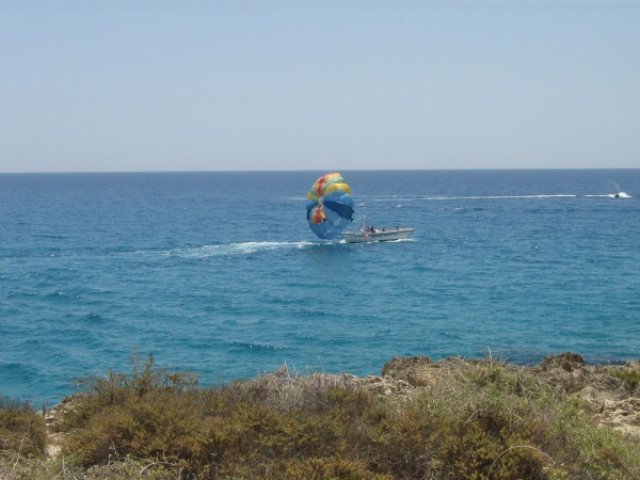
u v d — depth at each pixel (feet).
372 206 478.59
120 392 37.60
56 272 192.65
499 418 30.73
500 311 132.05
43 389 87.66
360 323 124.77
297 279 179.01
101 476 27.68
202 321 127.85
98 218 392.27
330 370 94.17
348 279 177.27
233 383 38.22
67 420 37.11
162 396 34.71
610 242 249.34
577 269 185.88
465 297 148.05
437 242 260.01
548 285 160.56
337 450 28.40
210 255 230.27
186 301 148.46
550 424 31.53
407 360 63.87
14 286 168.86
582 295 146.61
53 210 460.96
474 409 31.58
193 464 28.35
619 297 143.33
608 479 28.07
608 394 52.95
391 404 34.24
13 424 33.91
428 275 181.16
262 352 104.88
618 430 35.50
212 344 110.22
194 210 461.78
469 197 586.86
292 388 35.35
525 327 118.01
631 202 496.64
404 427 29.37
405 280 173.88
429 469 27.96
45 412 43.42
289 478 26.45
